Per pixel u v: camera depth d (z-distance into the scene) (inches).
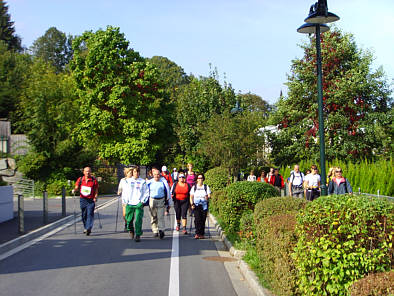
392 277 167.0
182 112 1582.2
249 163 1163.9
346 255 200.8
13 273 335.9
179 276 329.1
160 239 513.0
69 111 1489.9
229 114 1149.7
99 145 1647.4
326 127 1147.9
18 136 1763.0
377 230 202.4
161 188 519.2
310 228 217.9
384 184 799.7
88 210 538.0
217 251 439.5
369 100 1176.8
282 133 1227.2
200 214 523.2
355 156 1149.1
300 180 669.3
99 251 428.8
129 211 499.8
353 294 170.1
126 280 315.0
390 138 1170.0
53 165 1444.4
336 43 1179.9
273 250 264.7
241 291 290.7
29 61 2539.4
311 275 217.5
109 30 1620.3
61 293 280.8
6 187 652.1
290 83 1216.8
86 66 1614.2
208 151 1135.0
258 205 352.5
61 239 503.8
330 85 1173.7
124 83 1610.5
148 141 1572.3
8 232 526.3
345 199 213.8
